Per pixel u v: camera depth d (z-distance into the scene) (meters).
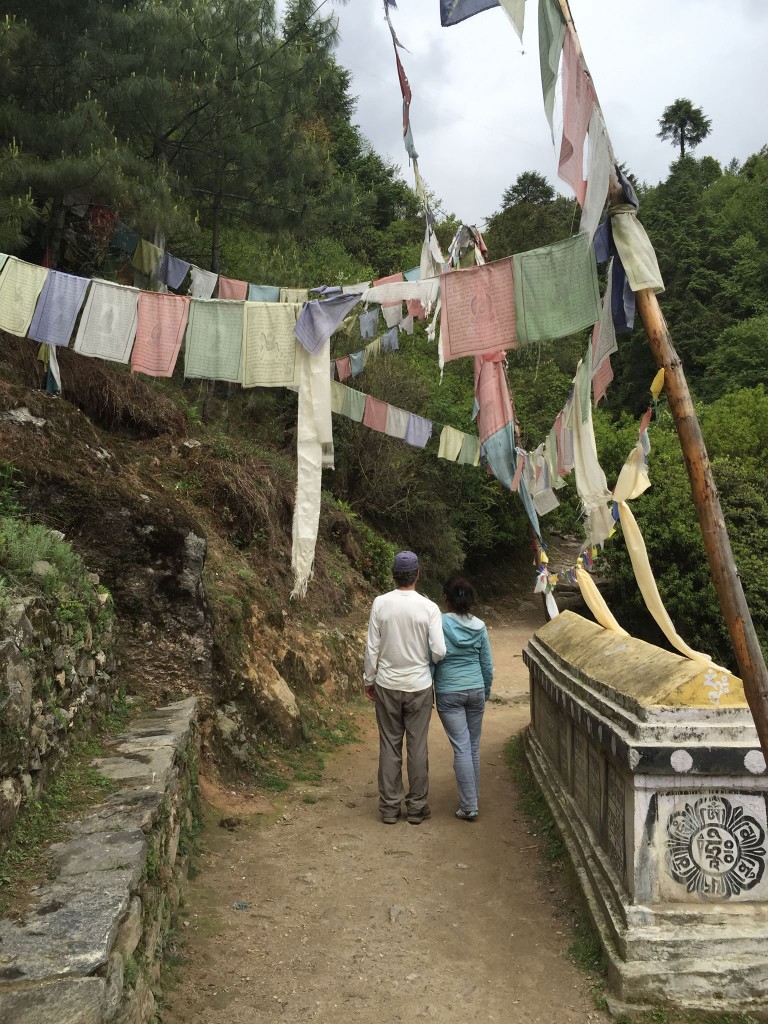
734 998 3.04
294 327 3.94
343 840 4.84
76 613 4.23
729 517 13.72
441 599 16.89
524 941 3.65
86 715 4.21
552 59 2.84
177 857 3.90
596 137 2.80
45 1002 1.93
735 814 3.34
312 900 4.02
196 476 8.29
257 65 8.84
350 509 14.81
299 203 9.85
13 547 4.05
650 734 3.35
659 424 18.02
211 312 3.99
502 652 14.51
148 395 8.73
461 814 5.30
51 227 7.55
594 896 3.69
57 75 7.38
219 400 12.13
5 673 2.97
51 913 2.36
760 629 12.87
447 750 7.23
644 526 13.78
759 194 41.94
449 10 2.83
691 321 33.38
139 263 6.90
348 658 9.18
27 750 3.12
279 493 9.73
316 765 6.39
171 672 5.43
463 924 3.81
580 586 5.82
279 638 7.56
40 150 6.89
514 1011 3.08
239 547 8.38
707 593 12.97
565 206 25.22
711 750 3.26
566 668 5.21
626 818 3.44
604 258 3.28
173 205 7.38
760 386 18.31
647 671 3.86
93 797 3.39
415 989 3.23
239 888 4.07
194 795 4.75
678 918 3.21
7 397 5.67
